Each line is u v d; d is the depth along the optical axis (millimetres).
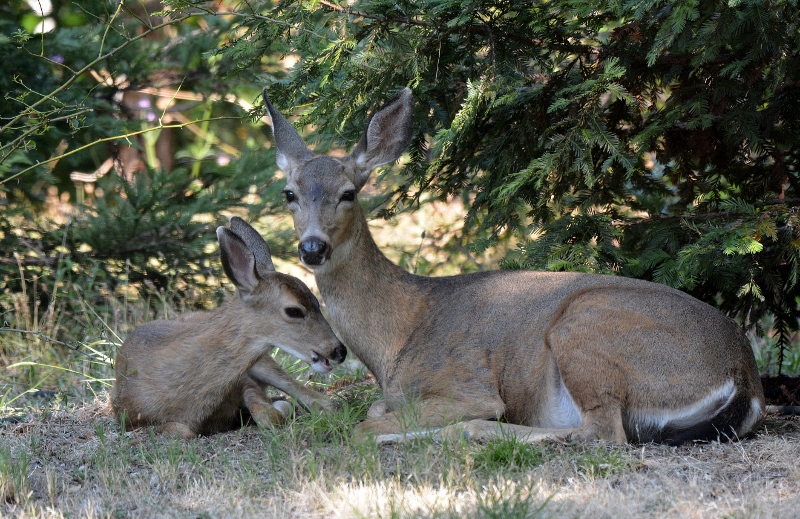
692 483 7977
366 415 11195
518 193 12125
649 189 12820
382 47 11539
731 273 11422
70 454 9797
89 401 12562
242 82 19453
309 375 13117
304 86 12203
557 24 11930
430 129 12523
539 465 8609
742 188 12570
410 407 9961
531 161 11422
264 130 23750
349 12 11383
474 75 12172
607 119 12438
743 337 9984
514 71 11984
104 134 18062
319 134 12898
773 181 12188
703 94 11281
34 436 10383
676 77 12023
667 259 11234
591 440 9359
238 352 10633
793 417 10883
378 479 8391
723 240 10555
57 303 16062
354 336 10820
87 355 12383
